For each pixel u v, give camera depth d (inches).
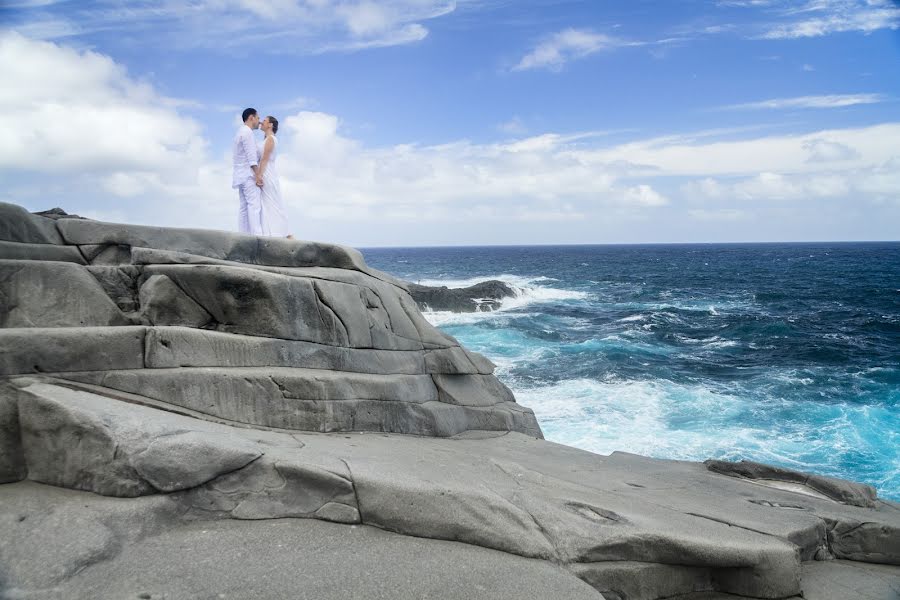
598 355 807.1
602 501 221.3
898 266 2955.2
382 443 253.9
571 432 487.8
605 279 2287.2
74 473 167.5
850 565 227.8
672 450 450.0
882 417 531.5
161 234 289.4
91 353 208.1
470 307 1275.8
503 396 380.5
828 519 237.9
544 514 191.9
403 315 344.2
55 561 138.1
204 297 264.4
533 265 3417.8
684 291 1776.6
